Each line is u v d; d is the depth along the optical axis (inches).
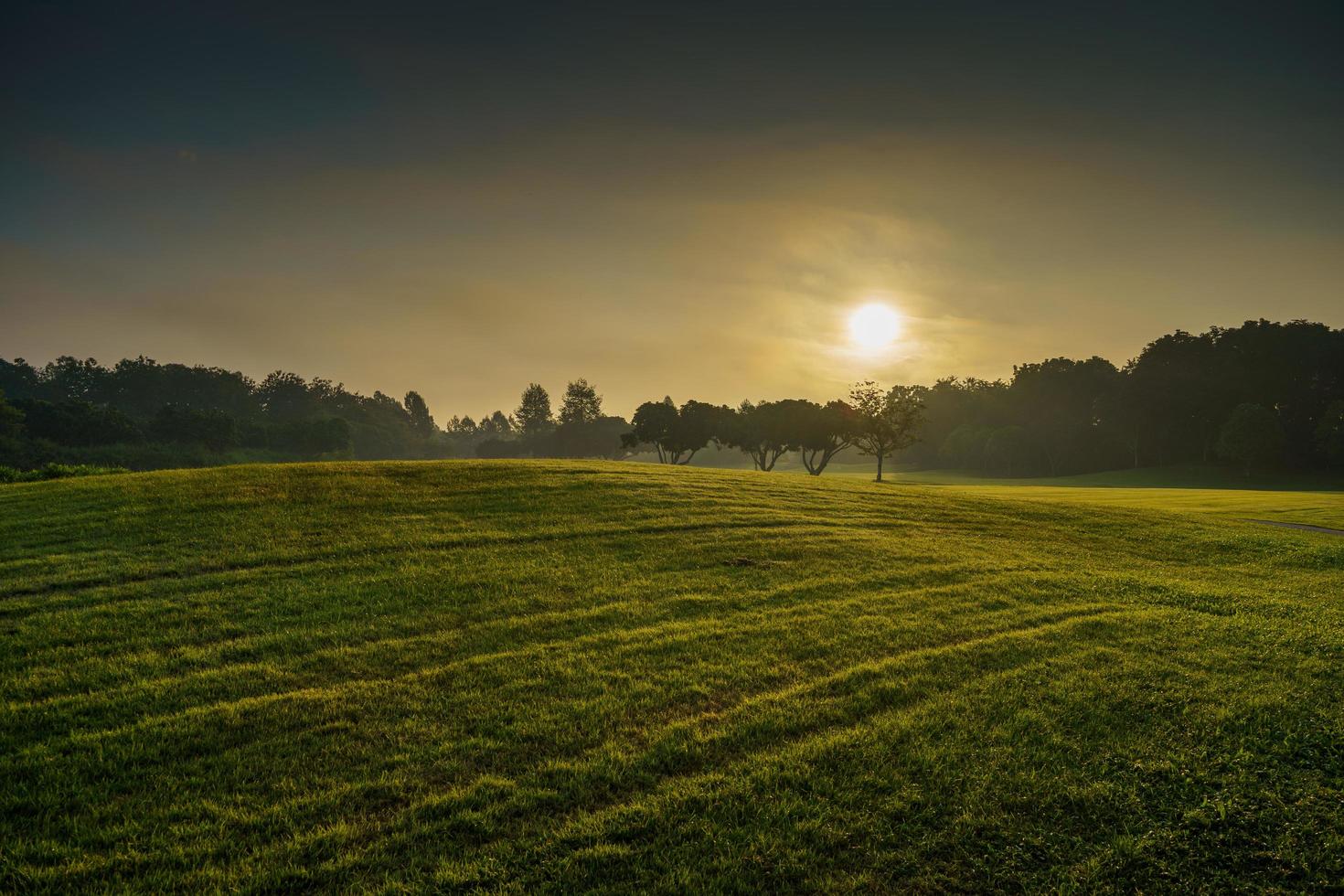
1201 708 309.3
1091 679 338.3
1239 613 473.4
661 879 194.2
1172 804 236.8
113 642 352.8
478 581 470.3
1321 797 241.8
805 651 367.2
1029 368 5546.3
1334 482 3452.3
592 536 610.9
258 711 284.2
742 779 243.0
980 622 429.7
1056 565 621.6
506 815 222.1
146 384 7411.4
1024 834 218.5
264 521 606.9
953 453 5295.3
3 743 256.1
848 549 618.5
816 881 195.6
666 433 3900.1
